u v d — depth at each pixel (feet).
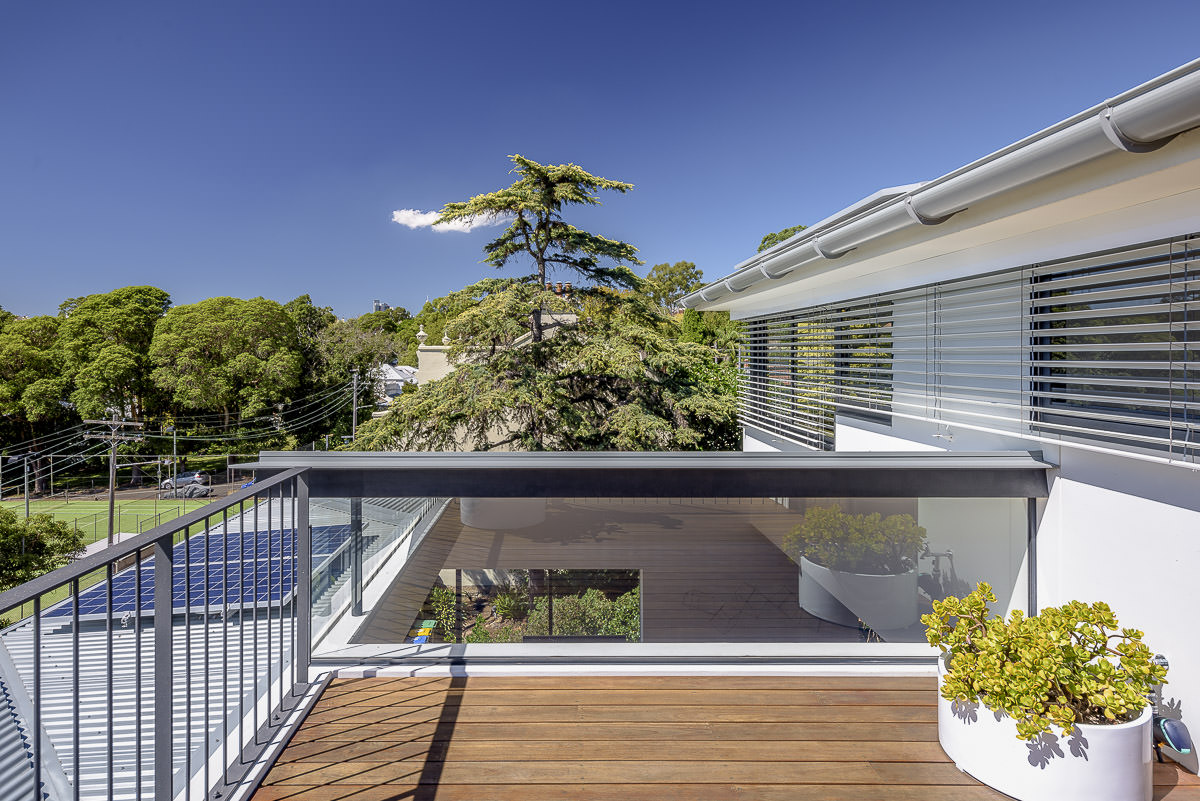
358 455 9.68
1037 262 9.62
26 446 110.93
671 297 149.59
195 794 7.01
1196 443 7.00
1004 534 9.92
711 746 7.80
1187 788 7.10
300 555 9.36
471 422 35.50
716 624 10.21
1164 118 5.15
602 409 38.06
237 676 10.84
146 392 110.93
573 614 10.14
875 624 10.16
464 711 8.65
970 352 11.66
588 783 7.07
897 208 8.77
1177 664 7.51
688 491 9.63
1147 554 7.89
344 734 8.08
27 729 8.44
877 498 9.75
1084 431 8.70
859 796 6.87
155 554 5.59
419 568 10.19
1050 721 6.61
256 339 113.19
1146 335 8.16
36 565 55.52
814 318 19.56
